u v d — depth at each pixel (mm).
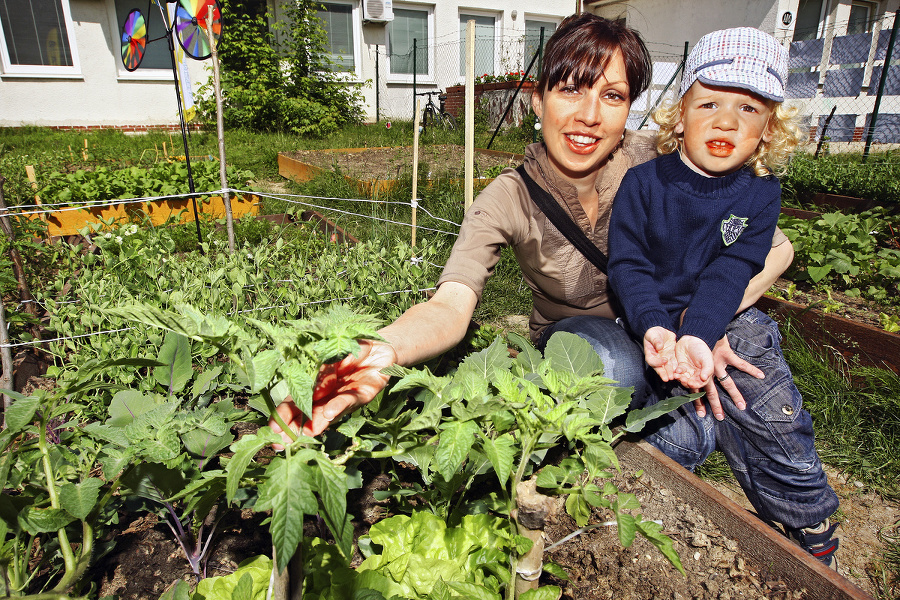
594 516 1906
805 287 4547
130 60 4559
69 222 5539
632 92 1839
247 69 13172
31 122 12211
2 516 1216
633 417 1536
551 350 1752
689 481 1897
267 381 835
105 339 2506
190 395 2086
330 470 875
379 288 2932
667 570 1693
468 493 1896
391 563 1390
